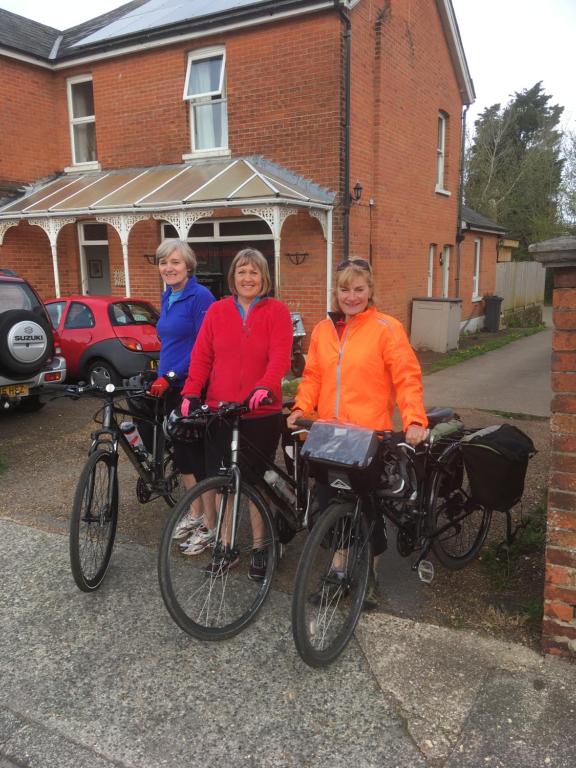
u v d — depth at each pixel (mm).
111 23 13461
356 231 10547
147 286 11953
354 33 9945
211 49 10812
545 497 4637
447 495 3494
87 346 8430
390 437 2926
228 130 10797
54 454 6031
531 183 35312
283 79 10109
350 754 2271
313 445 2779
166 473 4180
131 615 3184
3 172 11977
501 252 22906
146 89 11508
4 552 3906
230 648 2908
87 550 3371
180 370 3889
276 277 9117
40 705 2555
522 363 11445
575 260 2490
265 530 3340
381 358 2980
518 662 2738
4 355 6164
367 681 2656
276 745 2322
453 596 3320
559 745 2279
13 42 11945
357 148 10359
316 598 2814
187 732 2395
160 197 9820
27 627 3090
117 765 2256
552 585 2727
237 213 10922
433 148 13656
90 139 12812
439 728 2379
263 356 3326
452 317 12938
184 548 3740
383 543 3178
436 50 13281
